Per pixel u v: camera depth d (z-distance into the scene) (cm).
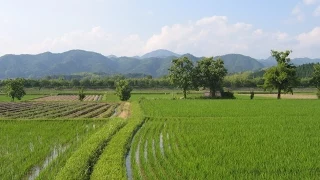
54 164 2166
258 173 1839
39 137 3269
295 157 2161
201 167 1941
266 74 10144
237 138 2931
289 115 4997
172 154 2322
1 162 2234
